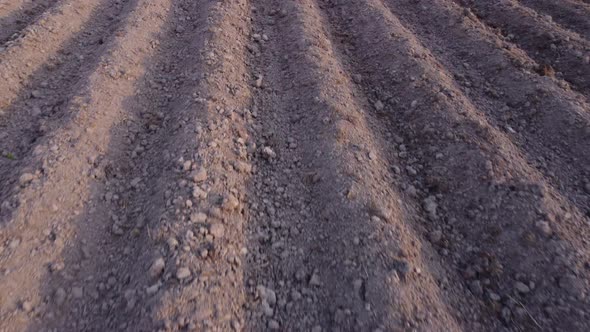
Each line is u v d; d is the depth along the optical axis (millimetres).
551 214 3994
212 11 7035
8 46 5816
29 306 3250
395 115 5531
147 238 3756
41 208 3818
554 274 3609
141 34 6422
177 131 4832
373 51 6547
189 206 3922
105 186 4285
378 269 3570
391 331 3197
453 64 6465
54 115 5078
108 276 3600
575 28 7555
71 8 6934
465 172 4555
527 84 5785
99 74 5422
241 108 5320
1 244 3520
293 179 4586
